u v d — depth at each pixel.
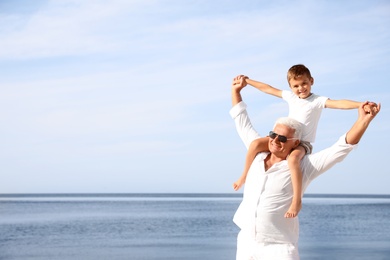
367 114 3.07
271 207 3.29
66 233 28.08
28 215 46.78
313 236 25.52
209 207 71.25
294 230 3.35
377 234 26.41
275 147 3.33
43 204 85.44
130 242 23.50
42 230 29.88
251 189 3.39
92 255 18.95
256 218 3.32
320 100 4.01
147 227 32.00
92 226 32.69
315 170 3.27
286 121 3.35
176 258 17.59
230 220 38.78
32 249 21.23
